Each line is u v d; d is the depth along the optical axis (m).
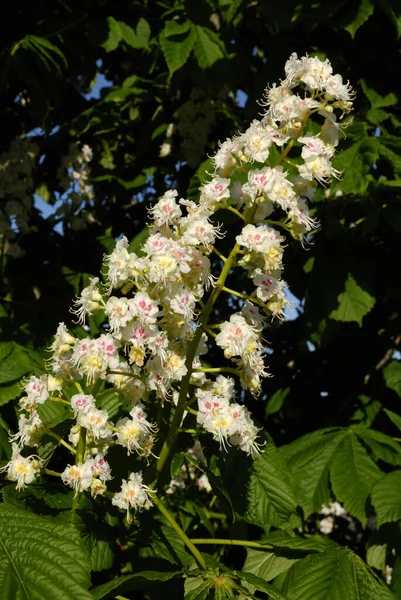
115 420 0.50
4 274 0.71
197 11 0.71
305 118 0.44
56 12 0.73
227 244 0.71
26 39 0.66
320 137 0.44
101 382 0.43
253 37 0.79
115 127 0.82
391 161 0.62
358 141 0.63
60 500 0.44
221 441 0.43
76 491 0.42
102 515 0.45
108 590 0.41
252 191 0.43
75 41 0.74
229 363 0.76
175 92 0.82
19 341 0.61
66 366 0.43
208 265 0.43
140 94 0.80
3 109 0.81
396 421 0.61
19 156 0.75
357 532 0.80
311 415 0.72
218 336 0.43
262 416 0.76
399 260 0.68
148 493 0.45
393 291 0.70
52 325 0.66
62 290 0.69
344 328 0.74
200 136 0.82
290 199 0.43
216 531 0.70
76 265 0.72
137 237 0.65
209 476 0.47
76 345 0.42
